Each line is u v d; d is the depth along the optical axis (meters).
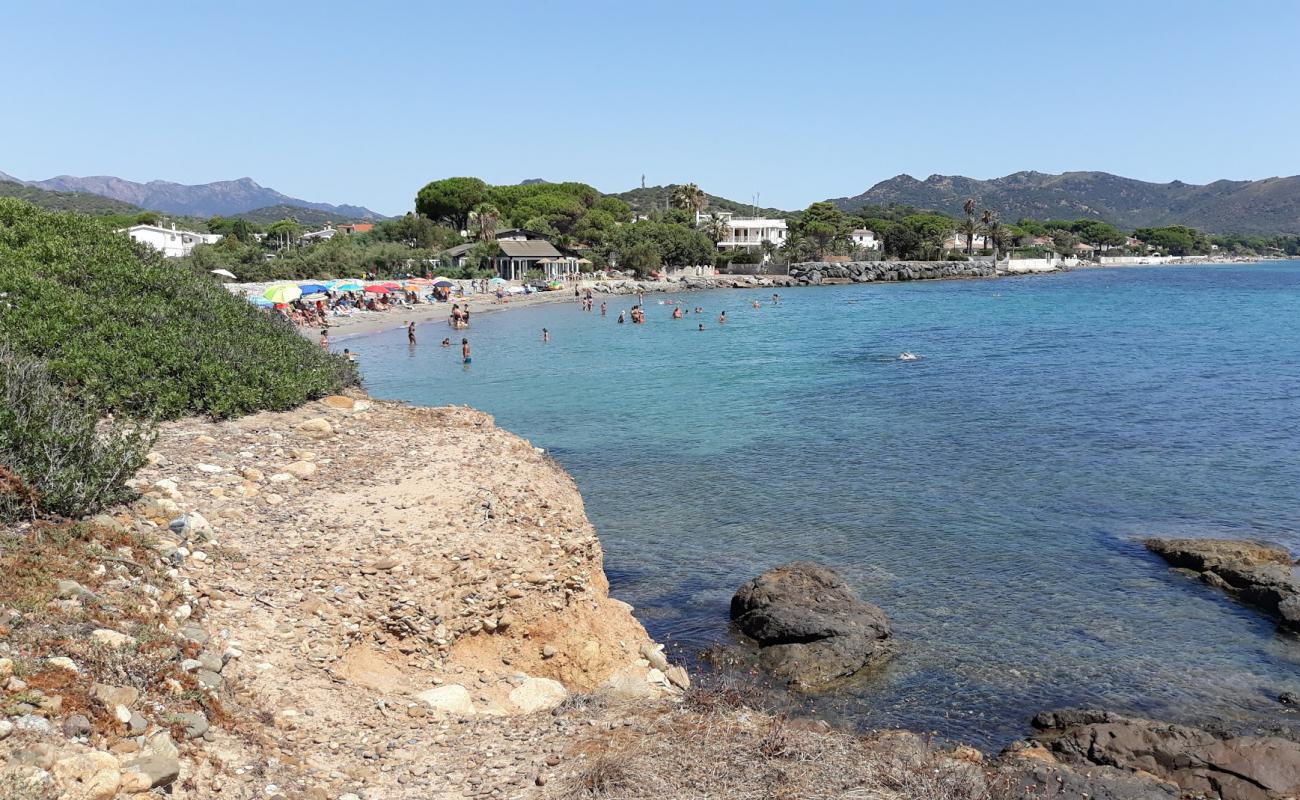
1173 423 34.72
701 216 178.25
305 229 168.50
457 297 97.81
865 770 8.93
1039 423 34.97
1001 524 22.67
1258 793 11.06
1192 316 86.94
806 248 165.50
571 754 8.90
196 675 8.55
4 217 25.16
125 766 6.56
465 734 9.57
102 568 9.65
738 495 25.34
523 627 12.96
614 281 125.06
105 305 21.20
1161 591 18.44
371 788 8.08
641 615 17.47
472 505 14.78
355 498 14.68
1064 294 124.31
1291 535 21.62
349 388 24.58
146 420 17.73
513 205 155.38
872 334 70.88
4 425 11.50
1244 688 14.50
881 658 15.61
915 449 30.70
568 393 42.88
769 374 49.06
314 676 10.04
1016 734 13.18
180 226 151.50
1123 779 11.03
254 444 17.03
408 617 11.73
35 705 6.78
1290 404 38.38
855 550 20.88
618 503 24.66
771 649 15.71
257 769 7.61
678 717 9.97
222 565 11.47
